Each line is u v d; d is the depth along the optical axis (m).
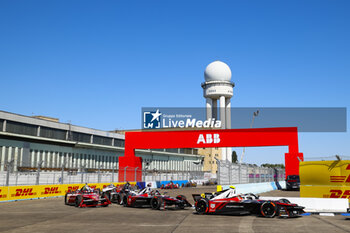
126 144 41.09
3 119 44.81
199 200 15.73
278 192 33.84
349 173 19.44
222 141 37.25
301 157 35.03
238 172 32.59
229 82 81.69
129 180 38.16
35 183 28.25
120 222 12.89
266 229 11.05
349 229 11.06
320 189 20.12
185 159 89.94
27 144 48.06
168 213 16.09
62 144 54.16
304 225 11.98
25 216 14.82
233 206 14.80
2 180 25.83
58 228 11.39
